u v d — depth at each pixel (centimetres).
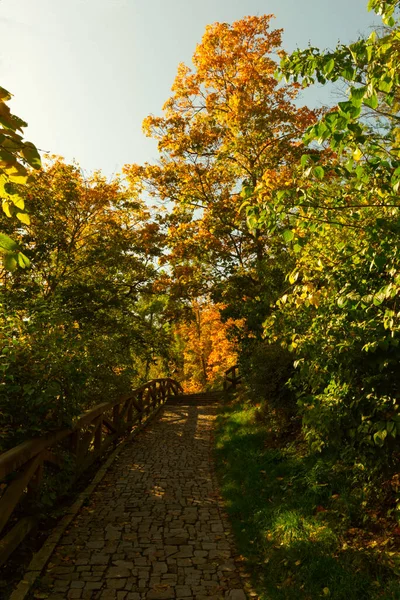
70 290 1320
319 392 538
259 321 1116
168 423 1281
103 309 1427
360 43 303
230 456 798
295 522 460
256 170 1325
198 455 891
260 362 835
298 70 353
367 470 469
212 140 1503
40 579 387
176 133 1532
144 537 483
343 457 527
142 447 957
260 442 823
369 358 380
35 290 1126
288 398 770
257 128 1370
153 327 1688
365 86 269
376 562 364
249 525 504
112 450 914
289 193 349
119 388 949
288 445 718
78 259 1469
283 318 477
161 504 593
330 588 347
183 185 1556
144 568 412
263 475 645
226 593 372
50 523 514
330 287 392
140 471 764
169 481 704
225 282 1426
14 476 429
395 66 278
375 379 396
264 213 365
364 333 377
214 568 416
